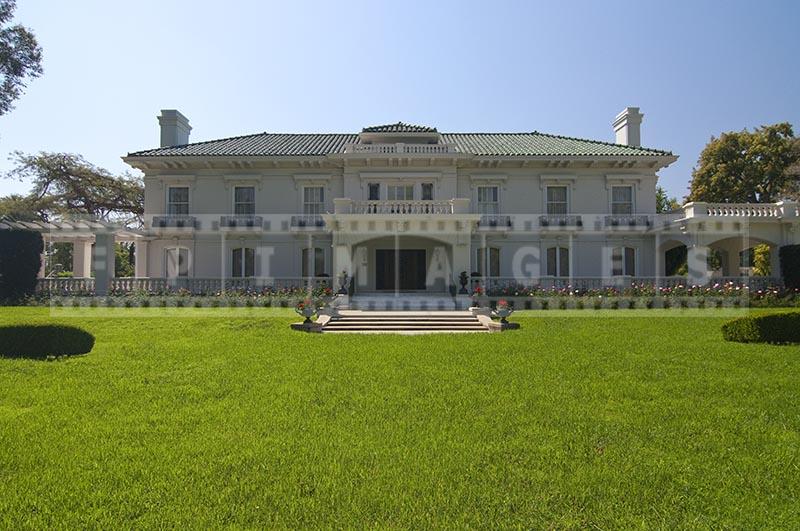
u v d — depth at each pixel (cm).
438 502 445
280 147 2797
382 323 1725
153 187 2714
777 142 4016
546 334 1464
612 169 2712
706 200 4247
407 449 567
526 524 410
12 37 2766
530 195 2716
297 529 402
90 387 846
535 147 2819
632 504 444
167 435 613
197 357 1116
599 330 1527
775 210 2427
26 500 448
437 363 1048
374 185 2656
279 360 1084
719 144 4225
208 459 537
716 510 433
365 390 825
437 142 2750
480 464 526
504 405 737
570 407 726
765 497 457
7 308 2053
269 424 652
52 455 548
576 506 439
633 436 608
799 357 1086
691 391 811
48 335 1098
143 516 420
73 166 4350
